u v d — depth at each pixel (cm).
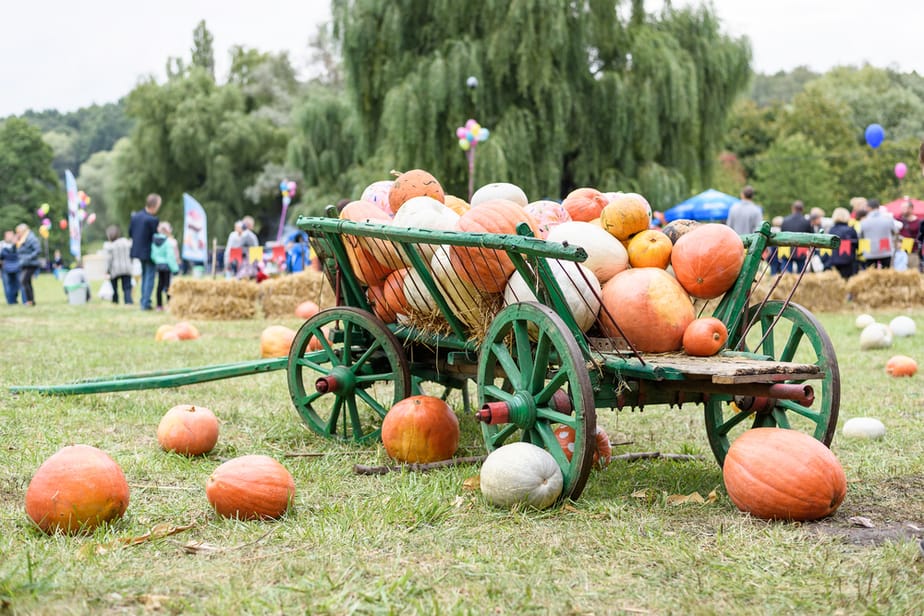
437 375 550
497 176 2462
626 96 2628
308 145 3897
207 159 5653
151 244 1700
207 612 278
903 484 459
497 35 2516
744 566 324
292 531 363
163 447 516
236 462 389
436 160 2575
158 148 5741
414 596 294
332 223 522
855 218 1895
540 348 419
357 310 546
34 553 330
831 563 326
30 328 1315
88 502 357
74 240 2906
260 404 683
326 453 515
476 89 2520
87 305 1939
